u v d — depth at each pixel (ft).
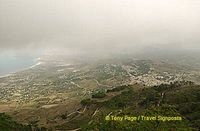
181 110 644.69
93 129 570.87
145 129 529.45
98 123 585.22
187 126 547.49
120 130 537.65
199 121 570.46
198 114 607.78
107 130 549.13
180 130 521.24
